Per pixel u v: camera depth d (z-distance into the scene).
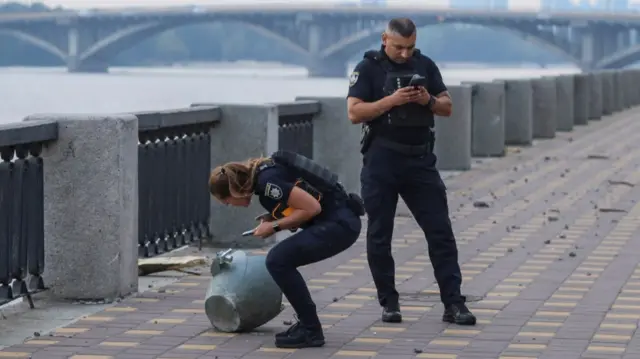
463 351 18.25
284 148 33.34
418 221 20.38
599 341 18.84
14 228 21.11
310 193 18.45
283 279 18.53
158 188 26.55
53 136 21.66
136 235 22.67
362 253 27.28
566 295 22.55
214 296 19.47
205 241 28.77
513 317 20.62
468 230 31.53
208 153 28.77
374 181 20.12
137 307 21.50
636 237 30.33
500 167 48.66
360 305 21.72
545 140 62.53
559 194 39.84
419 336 19.25
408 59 20.06
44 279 22.05
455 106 47.09
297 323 18.77
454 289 20.19
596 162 51.12
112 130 21.80
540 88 63.41
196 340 19.05
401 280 24.27
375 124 20.09
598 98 80.00
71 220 21.91
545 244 29.16
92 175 21.84
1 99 100.25
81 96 112.25
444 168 47.34
